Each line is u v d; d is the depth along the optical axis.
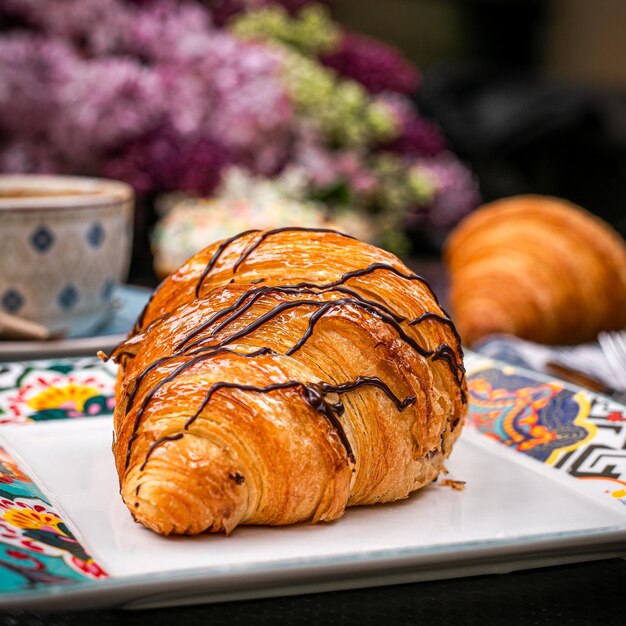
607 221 1.76
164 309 0.74
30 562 0.60
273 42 1.37
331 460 0.69
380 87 1.41
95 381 0.85
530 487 0.74
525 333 1.10
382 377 0.71
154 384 0.69
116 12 1.27
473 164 1.80
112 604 0.57
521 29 2.26
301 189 1.23
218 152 1.22
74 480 0.73
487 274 1.11
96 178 1.26
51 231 0.95
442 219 1.39
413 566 0.63
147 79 1.22
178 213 1.14
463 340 1.11
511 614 0.63
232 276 0.73
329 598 0.64
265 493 0.68
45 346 0.91
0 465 0.73
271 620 0.61
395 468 0.71
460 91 1.90
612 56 2.25
